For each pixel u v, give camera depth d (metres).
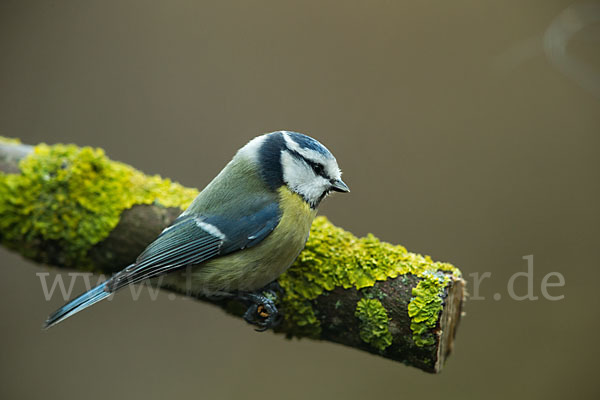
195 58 11.92
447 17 12.00
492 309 10.20
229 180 6.46
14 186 6.85
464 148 11.21
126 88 11.68
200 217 6.33
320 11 12.20
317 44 12.04
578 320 9.95
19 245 7.02
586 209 10.70
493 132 11.33
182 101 11.62
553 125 11.25
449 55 11.83
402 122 11.47
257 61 11.93
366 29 12.06
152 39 12.02
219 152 11.29
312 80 11.80
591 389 9.57
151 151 11.27
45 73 11.70
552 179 10.94
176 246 6.27
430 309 5.55
